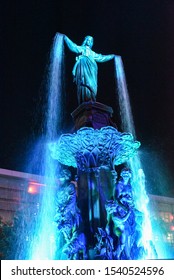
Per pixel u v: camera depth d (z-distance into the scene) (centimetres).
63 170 1236
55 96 2436
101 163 1218
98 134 1173
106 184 1204
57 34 2006
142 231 1127
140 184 1602
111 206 1101
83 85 1427
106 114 1380
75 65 1499
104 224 1120
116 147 1238
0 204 5678
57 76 2266
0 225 2677
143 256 1090
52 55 2108
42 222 2400
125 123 2344
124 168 1194
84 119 1330
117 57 2239
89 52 1492
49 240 1235
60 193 1191
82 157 1230
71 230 1134
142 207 1580
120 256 1058
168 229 6181
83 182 1216
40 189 6112
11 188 5903
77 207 1170
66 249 1096
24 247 2422
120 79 2323
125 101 2348
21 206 5488
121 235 1082
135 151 1317
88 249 1067
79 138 1189
